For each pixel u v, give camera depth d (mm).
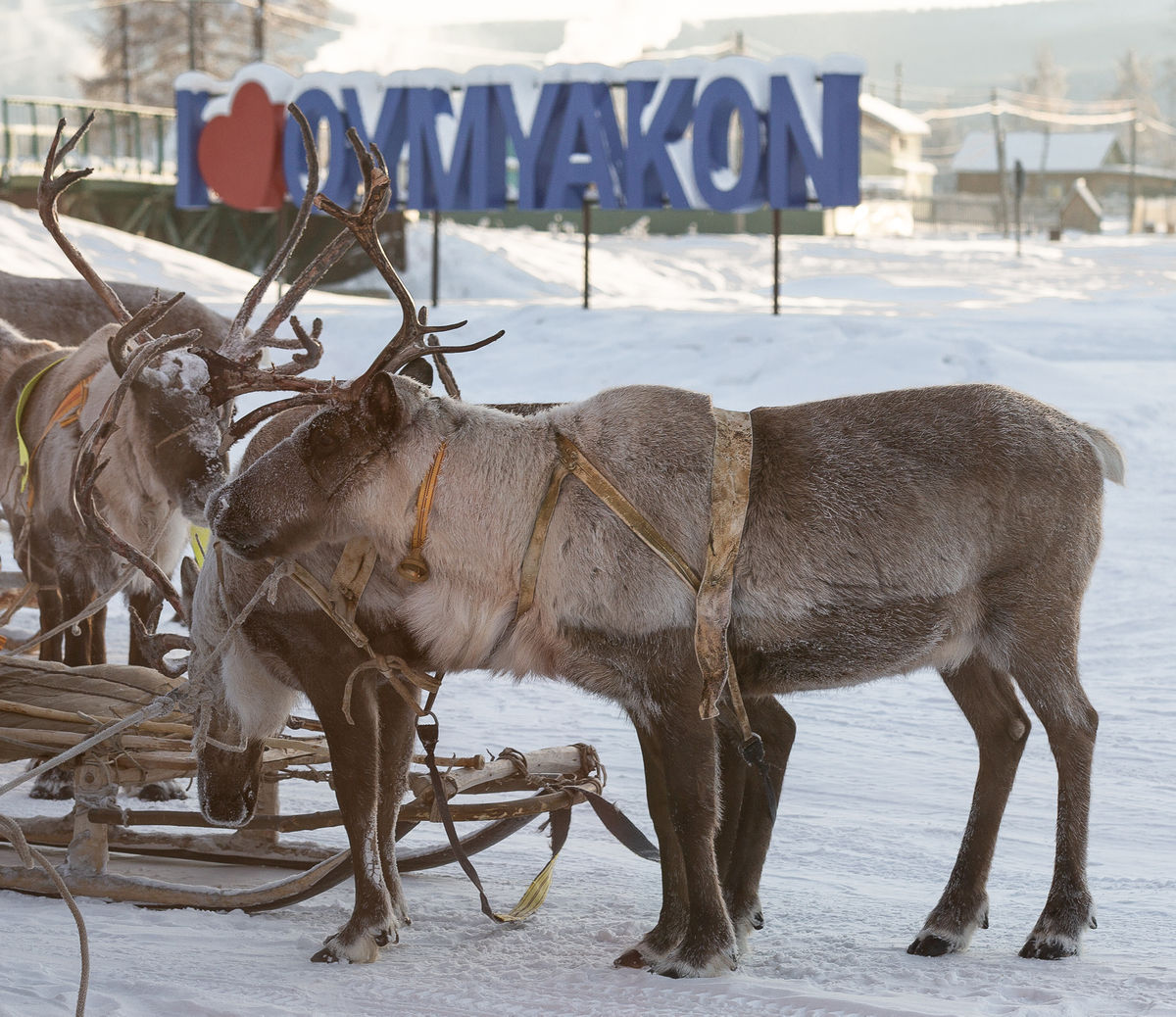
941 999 4840
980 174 116000
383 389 5227
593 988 5008
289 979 5090
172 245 44906
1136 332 26594
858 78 24203
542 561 5273
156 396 7473
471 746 8578
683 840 5234
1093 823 7340
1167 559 13492
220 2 75750
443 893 6355
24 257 33344
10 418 9070
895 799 7805
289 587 5512
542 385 22438
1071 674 5516
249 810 5871
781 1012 4723
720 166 25719
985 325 27250
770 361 22766
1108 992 4941
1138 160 162500
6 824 4523
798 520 5285
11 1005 4629
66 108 51688
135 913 5832
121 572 8016
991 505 5398
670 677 5234
